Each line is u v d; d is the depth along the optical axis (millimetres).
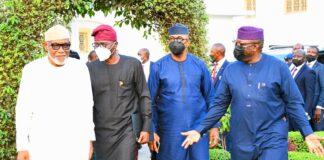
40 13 6754
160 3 7629
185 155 6535
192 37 7961
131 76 6074
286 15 25531
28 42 6715
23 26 6723
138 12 7734
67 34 5348
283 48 16859
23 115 5332
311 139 5246
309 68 10266
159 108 6613
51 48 5293
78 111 5434
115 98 6020
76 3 7027
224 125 8188
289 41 25391
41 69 5359
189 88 6547
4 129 6742
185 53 6652
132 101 6137
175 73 6559
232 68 5473
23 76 5383
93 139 5551
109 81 6016
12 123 6754
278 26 25828
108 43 5941
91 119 5531
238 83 5363
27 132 5348
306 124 5281
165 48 7930
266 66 5344
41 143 5324
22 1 6707
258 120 5289
